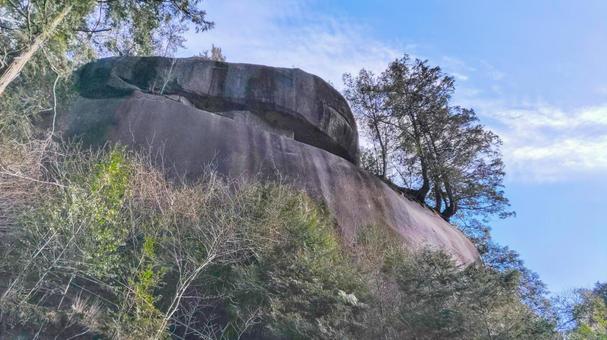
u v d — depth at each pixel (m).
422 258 11.01
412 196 22.89
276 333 8.84
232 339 9.22
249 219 10.95
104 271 8.55
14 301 8.05
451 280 9.87
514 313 9.26
